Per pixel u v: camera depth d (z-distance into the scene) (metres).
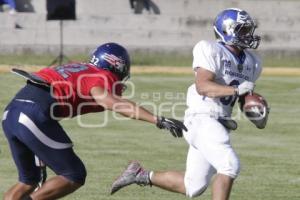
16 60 52.97
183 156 23.88
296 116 32.69
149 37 60.03
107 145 25.59
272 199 18.61
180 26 62.12
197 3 64.06
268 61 58.12
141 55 58.00
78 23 60.25
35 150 14.74
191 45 59.59
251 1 64.69
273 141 26.83
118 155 23.88
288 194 19.16
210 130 15.20
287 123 30.80
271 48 59.81
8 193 15.39
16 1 62.03
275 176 21.17
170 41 60.25
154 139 26.83
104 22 61.09
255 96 15.23
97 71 15.03
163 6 64.06
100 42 59.44
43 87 14.80
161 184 16.69
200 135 15.25
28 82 15.05
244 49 16.08
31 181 15.40
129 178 17.05
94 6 62.97
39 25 59.44
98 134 27.72
